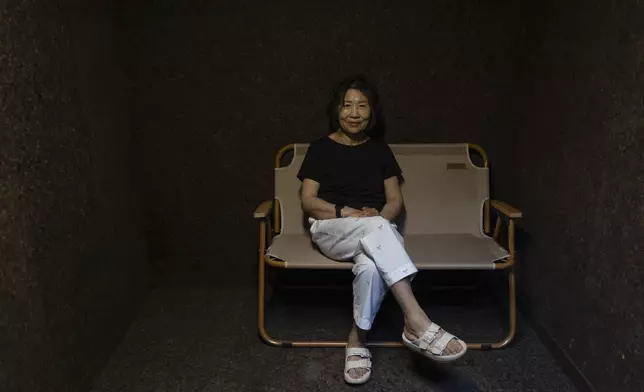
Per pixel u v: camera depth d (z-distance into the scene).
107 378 1.97
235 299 2.56
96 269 1.97
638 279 1.48
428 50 2.37
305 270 2.61
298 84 2.42
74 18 1.82
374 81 2.41
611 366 1.63
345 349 2.07
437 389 1.88
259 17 2.34
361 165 2.15
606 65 1.63
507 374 1.95
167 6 2.33
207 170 2.53
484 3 2.31
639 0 1.46
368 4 2.32
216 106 2.45
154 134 2.48
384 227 1.87
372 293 1.86
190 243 2.63
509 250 2.01
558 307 2.00
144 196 2.55
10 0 1.42
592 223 1.73
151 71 2.41
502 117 2.45
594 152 1.71
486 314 2.39
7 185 1.37
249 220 2.60
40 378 1.54
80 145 1.83
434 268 1.94
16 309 1.41
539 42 2.14
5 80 1.38
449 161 2.37
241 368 2.02
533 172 2.22
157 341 2.21
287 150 2.40
